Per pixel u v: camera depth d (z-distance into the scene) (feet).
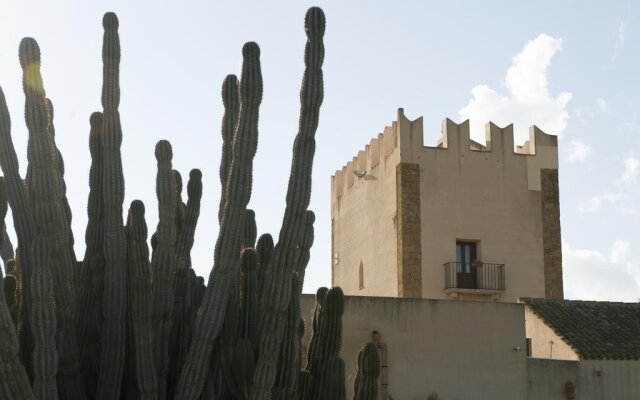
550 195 125.29
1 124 46.11
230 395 48.29
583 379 81.41
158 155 48.32
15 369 41.47
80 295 50.03
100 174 50.80
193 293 50.93
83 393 47.14
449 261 120.16
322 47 47.32
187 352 49.29
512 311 81.15
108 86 47.80
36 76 45.39
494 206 123.13
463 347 79.56
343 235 142.61
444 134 124.26
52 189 46.03
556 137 127.34
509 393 79.77
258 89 46.26
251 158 46.11
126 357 48.57
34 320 43.16
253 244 53.93
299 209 45.93
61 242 46.65
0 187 47.44
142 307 46.52
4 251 56.80
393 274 121.90
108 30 48.03
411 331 78.79
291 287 45.73
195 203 52.01
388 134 126.41
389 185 124.77
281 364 47.14
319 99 46.80
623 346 84.17
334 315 50.24
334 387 49.42
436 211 121.19
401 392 77.56
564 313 90.07
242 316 47.65
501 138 125.39
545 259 123.34
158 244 48.26
